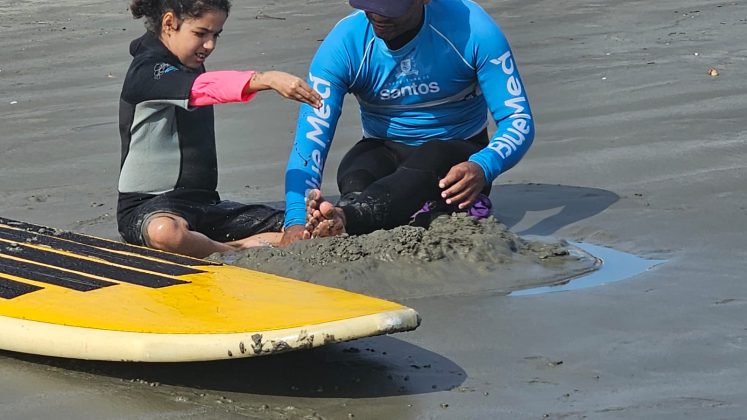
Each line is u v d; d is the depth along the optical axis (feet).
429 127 18.71
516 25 37.29
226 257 16.79
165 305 12.84
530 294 14.96
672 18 36.70
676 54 31.30
